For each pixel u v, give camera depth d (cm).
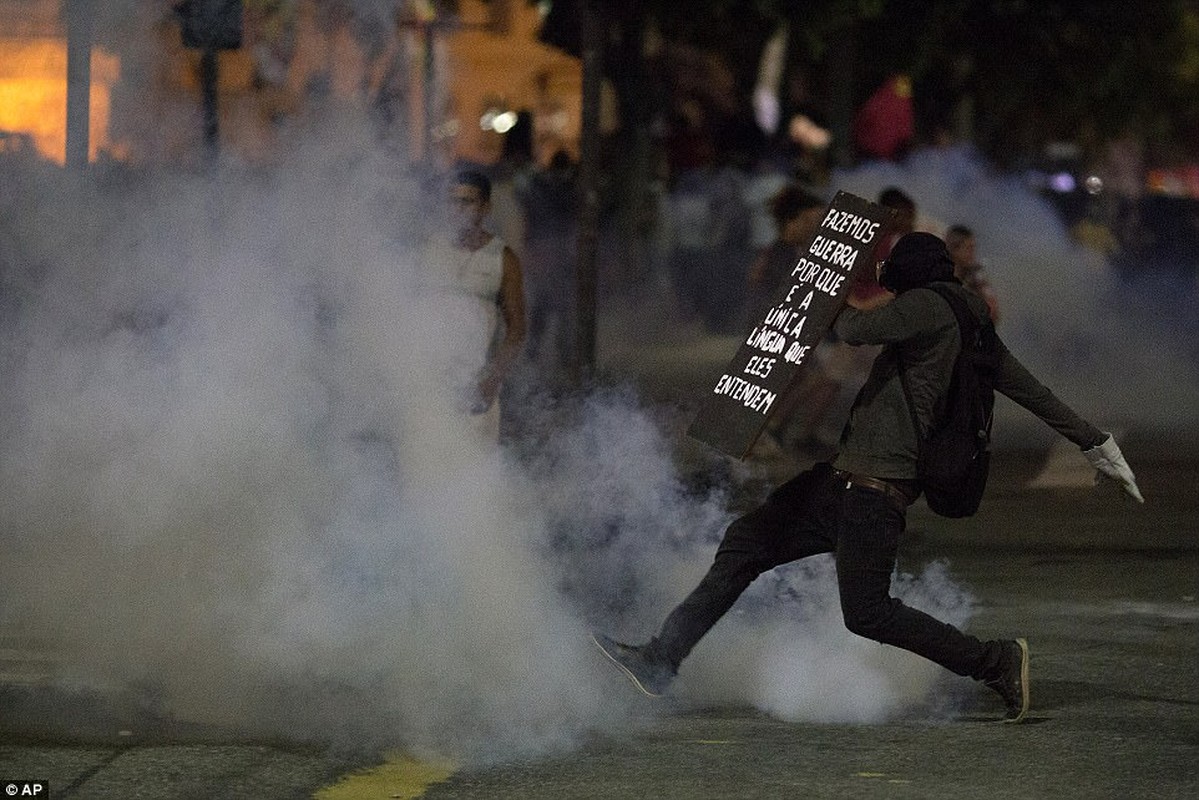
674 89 8638
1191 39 9806
